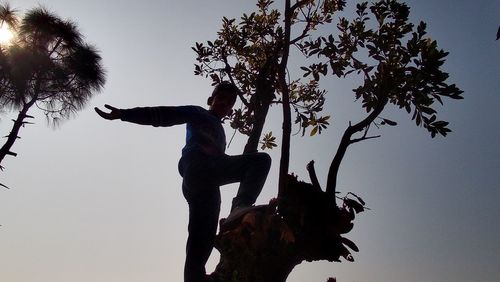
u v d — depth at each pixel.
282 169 4.23
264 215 3.57
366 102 4.77
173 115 3.76
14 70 9.38
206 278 3.67
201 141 3.86
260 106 5.63
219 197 3.77
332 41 5.89
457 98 4.47
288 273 3.73
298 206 3.62
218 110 4.22
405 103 4.72
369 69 5.47
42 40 9.83
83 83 10.14
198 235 3.64
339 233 3.66
